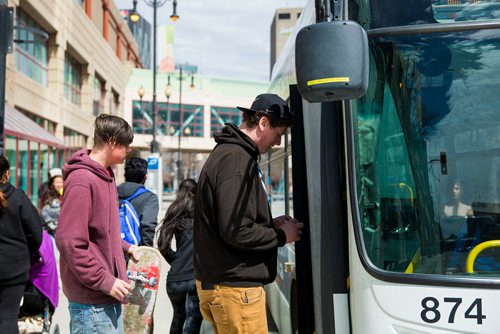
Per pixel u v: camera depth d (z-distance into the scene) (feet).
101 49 122.01
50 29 80.18
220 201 9.07
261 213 9.43
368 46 8.27
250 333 9.38
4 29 16.57
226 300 9.37
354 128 9.23
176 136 222.69
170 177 252.42
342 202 9.98
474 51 8.74
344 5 9.35
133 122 214.28
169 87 116.16
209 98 230.27
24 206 13.32
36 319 15.49
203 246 9.61
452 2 8.86
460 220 8.58
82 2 108.78
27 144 56.75
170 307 25.70
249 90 243.60
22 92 64.85
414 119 8.86
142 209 16.81
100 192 10.21
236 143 9.45
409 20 8.99
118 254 10.64
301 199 10.91
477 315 8.17
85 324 10.23
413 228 8.74
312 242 10.09
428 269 8.59
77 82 104.37
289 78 14.99
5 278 12.93
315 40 7.69
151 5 79.82
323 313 9.75
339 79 7.58
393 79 8.97
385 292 8.55
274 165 18.35
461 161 8.66
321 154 10.18
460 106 8.73
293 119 11.12
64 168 10.36
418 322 8.36
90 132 110.01
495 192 8.52
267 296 22.35
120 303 10.66
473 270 8.45
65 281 10.35
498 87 8.64
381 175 8.98
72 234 9.67
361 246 8.90
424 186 8.75
